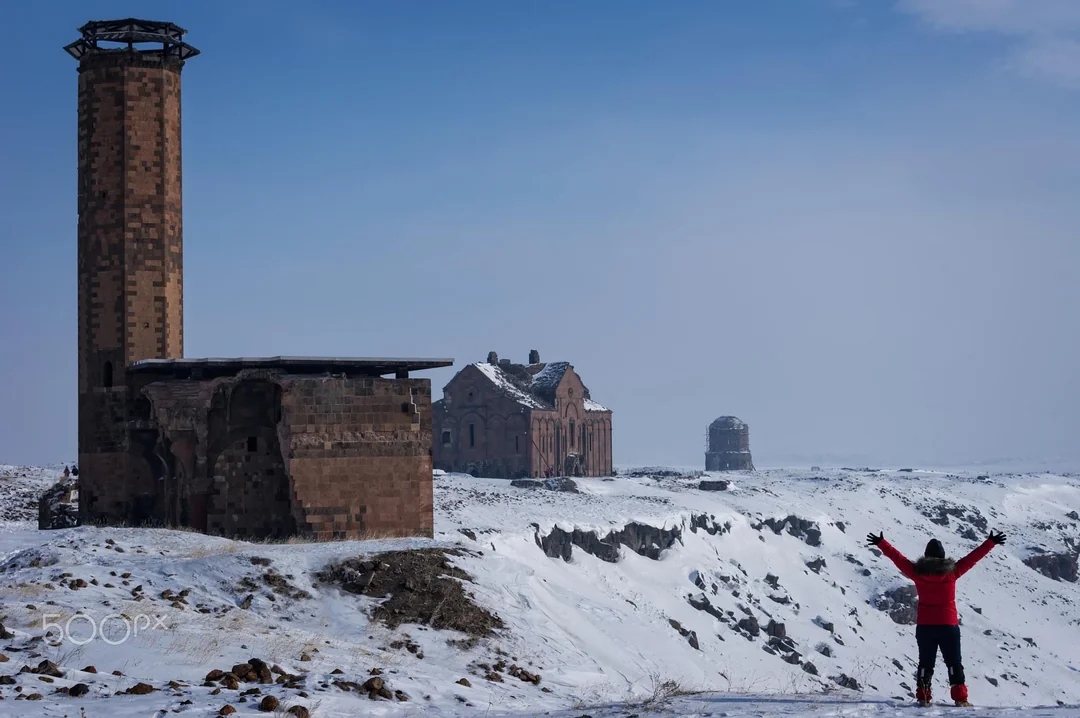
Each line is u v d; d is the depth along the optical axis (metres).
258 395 45.50
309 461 43.22
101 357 52.22
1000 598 105.25
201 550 33.81
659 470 160.25
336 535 43.22
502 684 22.36
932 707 14.98
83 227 53.31
